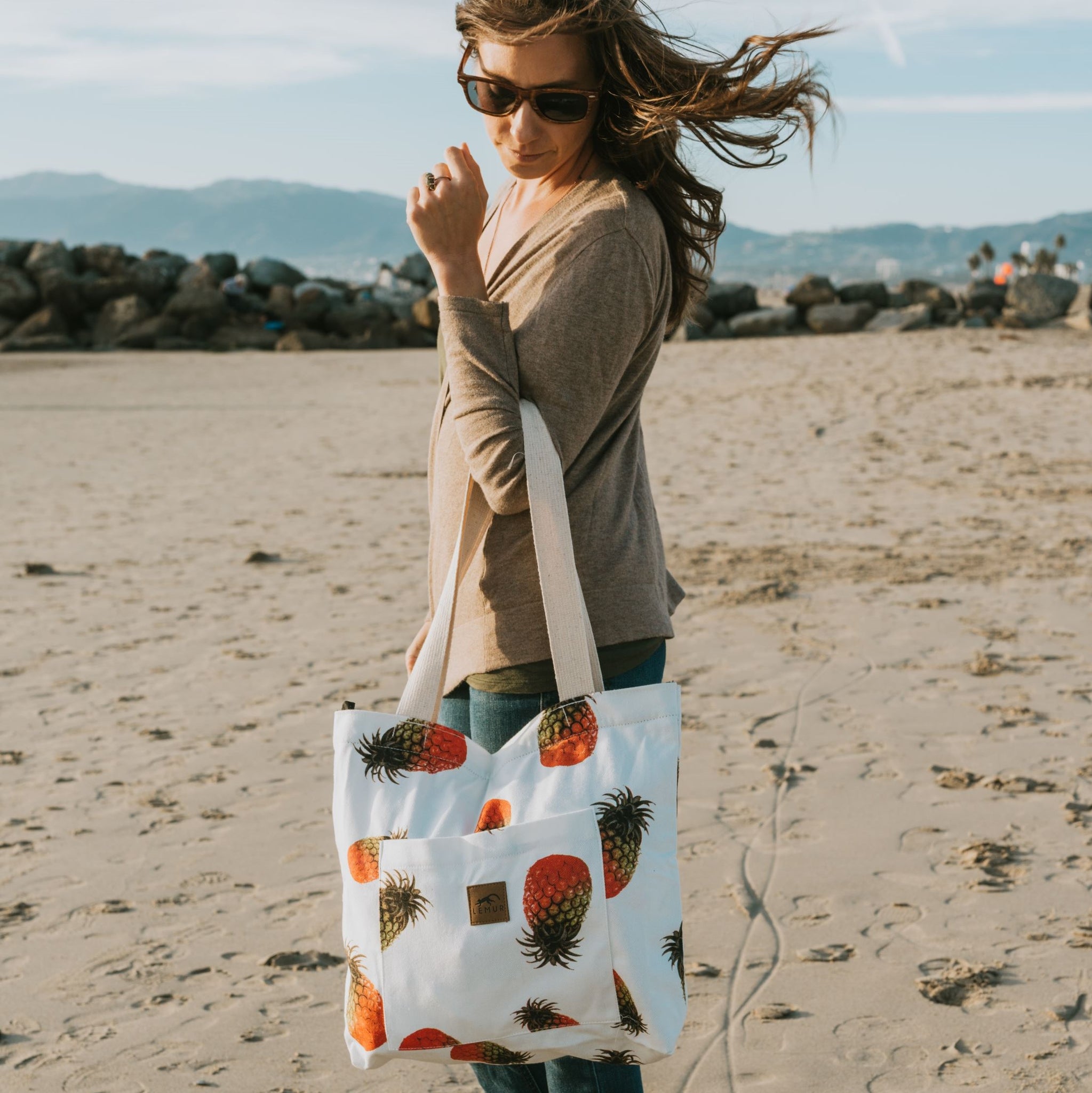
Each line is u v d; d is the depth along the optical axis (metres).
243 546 8.51
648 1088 2.21
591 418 1.51
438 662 1.48
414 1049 1.40
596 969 1.35
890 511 8.76
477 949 1.35
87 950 2.91
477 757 1.44
